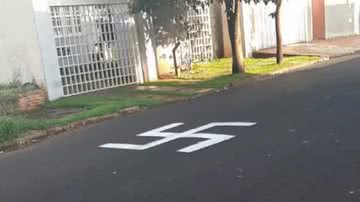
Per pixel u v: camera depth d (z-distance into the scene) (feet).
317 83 41.65
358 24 80.59
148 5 48.98
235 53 51.08
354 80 40.98
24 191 21.12
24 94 42.09
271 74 50.44
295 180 18.97
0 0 45.88
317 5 75.51
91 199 19.27
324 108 31.50
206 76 52.08
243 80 47.42
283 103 34.58
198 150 24.64
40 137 32.63
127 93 46.42
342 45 67.77
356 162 20.33
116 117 36.83
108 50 50.29
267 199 17.40
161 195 18.88
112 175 22.00
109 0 49.98
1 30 46.42
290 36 72.38
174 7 53.83
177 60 57.47
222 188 18.90
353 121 27.35
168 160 23.44
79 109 40.68
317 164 20.53
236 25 50.65
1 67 47.32
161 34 55.52
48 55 44.98
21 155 28.25
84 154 26.53
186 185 19.66
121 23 51.26
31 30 44.50
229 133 27.50
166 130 30.19
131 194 19.33
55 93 45.52
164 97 43.09
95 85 49.19
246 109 33.94
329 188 17.87
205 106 37.06
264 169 20.58
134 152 25.70
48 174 23.36
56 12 45.93
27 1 44.14
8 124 31.91
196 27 60.90
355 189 17.57
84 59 48.29
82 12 47.98
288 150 22.95
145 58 53.21
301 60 57.26
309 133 25.68
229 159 22.52
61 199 19.63
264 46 68.03
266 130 27.30
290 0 71.77
